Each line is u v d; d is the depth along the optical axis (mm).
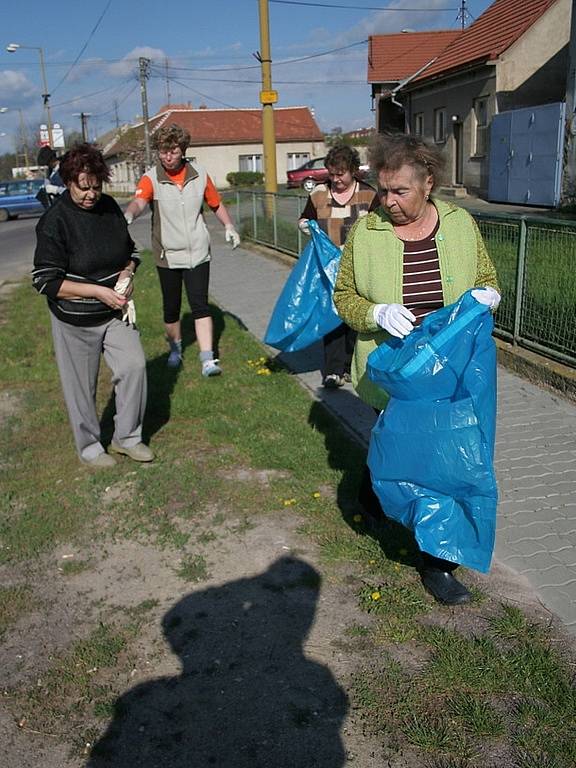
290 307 5797
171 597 3357
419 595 3258
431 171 2854
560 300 5777
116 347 4445
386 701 2686
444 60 24328
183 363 6664
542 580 3355
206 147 55188
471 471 2818
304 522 3918
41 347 7785
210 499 4203
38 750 2561
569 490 4152
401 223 2996
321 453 4664
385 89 30047
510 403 5477
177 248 6027
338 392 5855
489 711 2604
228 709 2695
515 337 6324
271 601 3287
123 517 4062
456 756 2443
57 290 4125
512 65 20266
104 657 2965
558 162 17125
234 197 25859
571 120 16719
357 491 4168
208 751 2523
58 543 3846
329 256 5641
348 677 2816
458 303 2887
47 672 2920
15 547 3803
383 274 3027
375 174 2918
